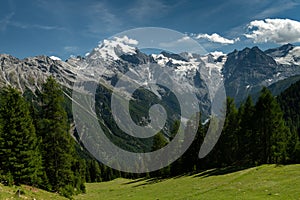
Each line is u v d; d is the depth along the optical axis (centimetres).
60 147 5459
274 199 3225
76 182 6956
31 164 4953
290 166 5203
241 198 3462
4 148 4903
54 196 4719
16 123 5019
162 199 4406
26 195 3847
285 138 7131
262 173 4969
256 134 7044
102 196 6006
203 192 4278
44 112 5459
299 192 3353
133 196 5319
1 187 3869
